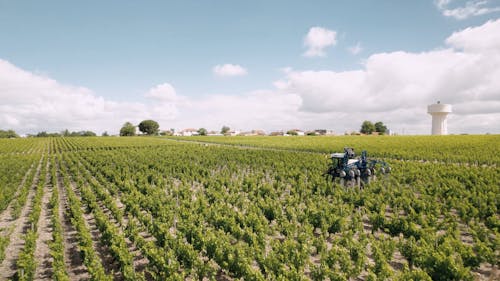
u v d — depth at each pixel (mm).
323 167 31750
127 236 14250
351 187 22438
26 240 12711
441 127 114812
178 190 22688
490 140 68125
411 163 34219
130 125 173375
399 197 18484
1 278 11367
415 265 10992
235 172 33219
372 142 70875
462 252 10953
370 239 12453
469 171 27484
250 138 101000
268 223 17078
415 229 13406
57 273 9914
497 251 12789
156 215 18062
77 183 27047
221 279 11445
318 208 17594
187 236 13859
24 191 23250
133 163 39594
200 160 41812
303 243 12648
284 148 60750
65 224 17234
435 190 20594
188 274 11344
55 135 186125
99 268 10195
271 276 10141
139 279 10227
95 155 52500
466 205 16578
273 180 29281
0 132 157875
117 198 23516
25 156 54250
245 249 11797
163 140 102688
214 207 17672
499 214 17859
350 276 10602
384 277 9805
